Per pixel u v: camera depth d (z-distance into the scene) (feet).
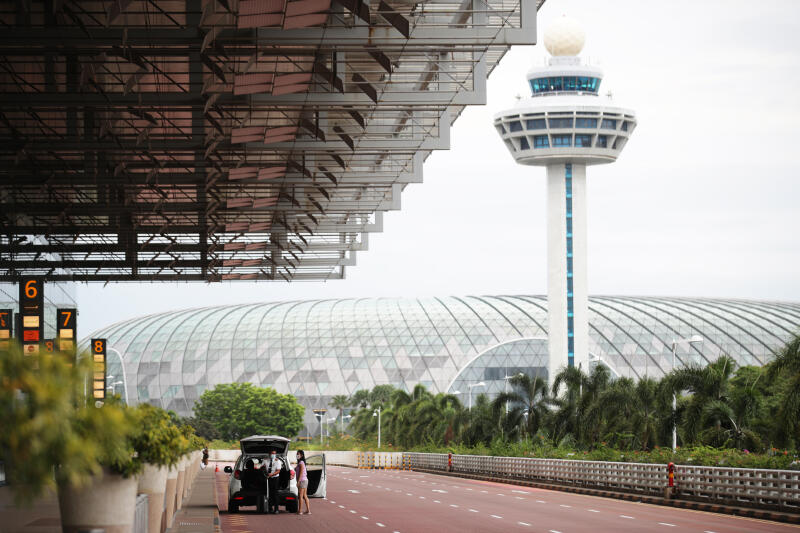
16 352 24.61
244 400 558.15
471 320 592.60
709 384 187.21
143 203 200.23
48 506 81.82
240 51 116.47
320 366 583.58
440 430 350.64
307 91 130.41
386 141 159.84
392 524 99.81
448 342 577.84
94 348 192.75
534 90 489.26
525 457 214.69
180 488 120.47
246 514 115.75
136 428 44.75
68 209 191.42
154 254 247.50
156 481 69.62
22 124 149.69
